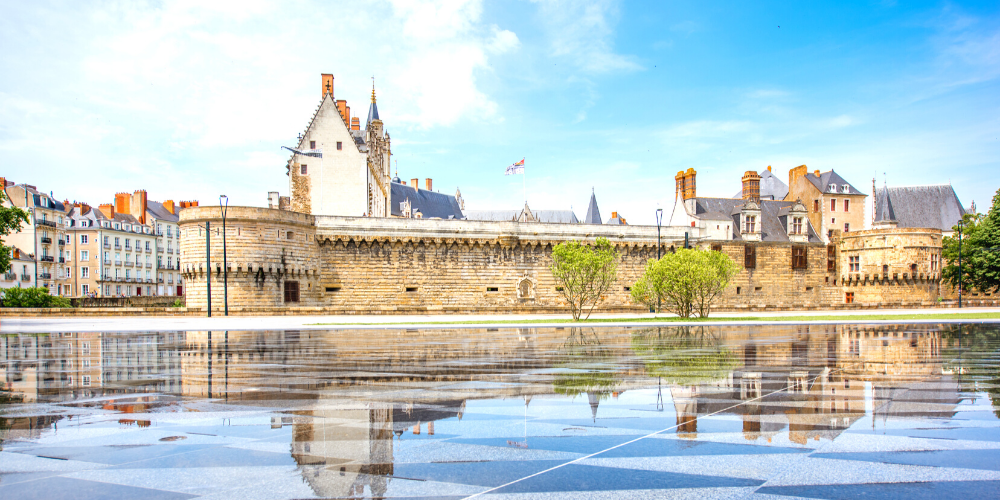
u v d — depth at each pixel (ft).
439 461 20.47
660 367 44.16
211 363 48.06
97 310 135.54
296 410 28.55
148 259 313.12
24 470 19.66
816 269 209.97
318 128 197.98
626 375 39.70
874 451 21.43
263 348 62.08
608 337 78.02
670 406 29.19
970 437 23.26
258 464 20.18
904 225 254.68
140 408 29.25
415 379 38.24
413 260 178.29
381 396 32.07
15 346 66.59
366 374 40.70
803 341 69.56
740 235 205.36
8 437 23.77
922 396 31.71
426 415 27.32
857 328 96.63
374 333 87.66
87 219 285.84
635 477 18.76
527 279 185.98
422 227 178.50
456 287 180.86
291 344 67.21
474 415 27.30
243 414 27.71
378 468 19.74
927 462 20.18
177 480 18.60
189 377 39.75
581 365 45.60
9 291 175.11
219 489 17.80
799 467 19.69
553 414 27.45
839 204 233.35
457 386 35.24
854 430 24.36
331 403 30.17
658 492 17.43
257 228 157.07
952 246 220.84
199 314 136.87
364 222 174.81
